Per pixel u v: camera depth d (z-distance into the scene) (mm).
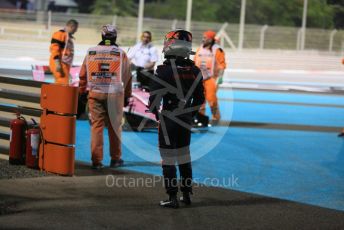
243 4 110188
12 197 19172
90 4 158750
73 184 21391
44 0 138000
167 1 146875
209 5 144250
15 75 55844
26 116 24406
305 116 46344
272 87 71375
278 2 147250
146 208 18734
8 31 101750
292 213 18969
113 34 23797
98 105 23766
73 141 22469
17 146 23812
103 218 17438
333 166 27438
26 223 16578
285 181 23859
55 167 22672
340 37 122375
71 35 35594
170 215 18094
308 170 26250
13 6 149375
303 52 112438
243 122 40750
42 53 90875
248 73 88188
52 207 18281
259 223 17656
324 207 20000
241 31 109938
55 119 22562
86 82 24047
